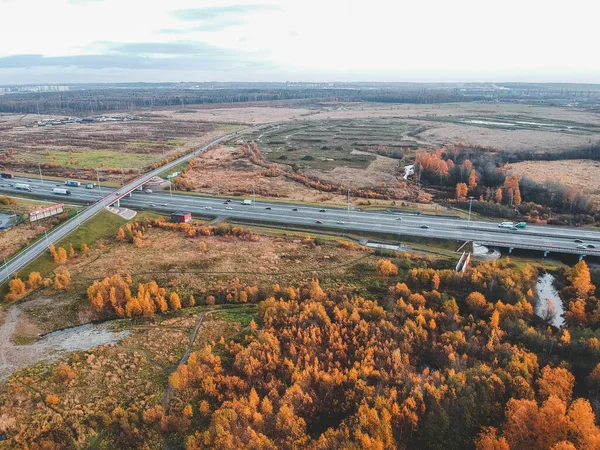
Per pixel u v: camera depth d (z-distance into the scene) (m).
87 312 130.75
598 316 120.94
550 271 154.50
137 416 93.56
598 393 96.12
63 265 155.38
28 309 130.50
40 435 88.62
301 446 85.44
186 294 141.38
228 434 83.75
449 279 141.00
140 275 151.50
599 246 164.50
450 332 114.38
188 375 102.56
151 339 119.12
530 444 83.12
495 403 92.44
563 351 108.69
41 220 182.62
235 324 125.94
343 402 96.25
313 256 166.12
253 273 154.12
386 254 165.25
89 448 86.81
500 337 114.12
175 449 87.12
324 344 114.31
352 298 134.12
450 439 86.94
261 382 101.50
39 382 101.56
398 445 86.25
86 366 107.50
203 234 185.12
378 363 105.88
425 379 97.56
